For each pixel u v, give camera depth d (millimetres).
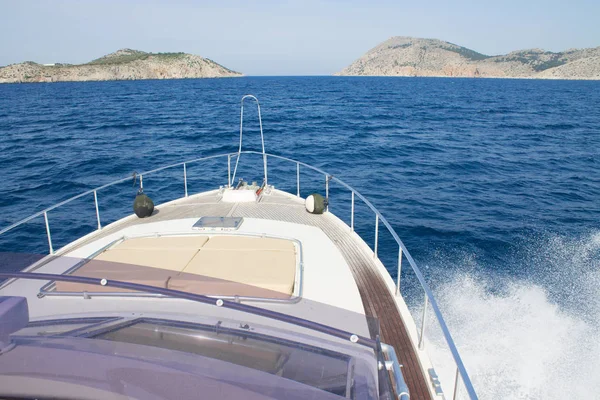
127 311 2855
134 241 4598
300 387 1869
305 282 3818
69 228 10703
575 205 13078
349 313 3357
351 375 2059
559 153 21734
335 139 26391
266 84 134500
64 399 1686
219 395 1743
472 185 15344
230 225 5168
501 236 10406
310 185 15305
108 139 25781
